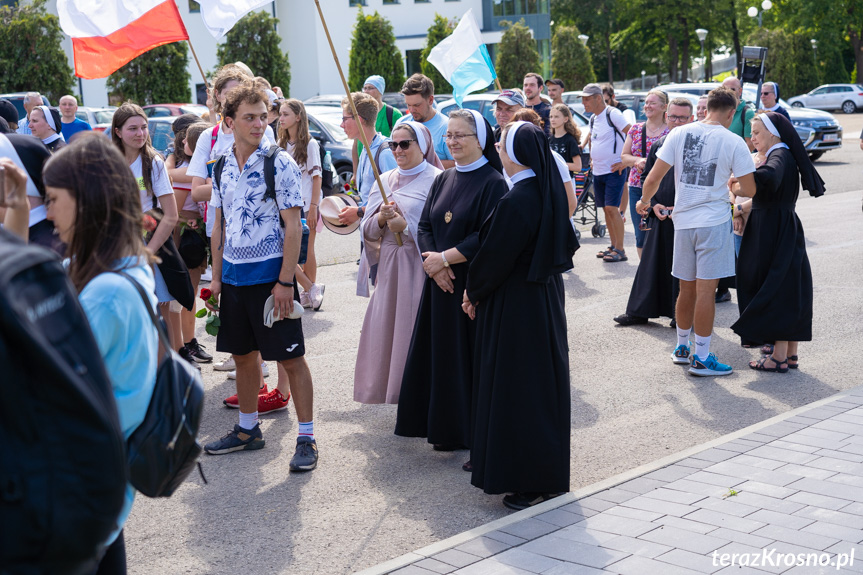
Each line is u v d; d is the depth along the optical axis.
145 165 5.59
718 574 3.30
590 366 6.64
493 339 4.12
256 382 5.07
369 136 6.59
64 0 7.66
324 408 5.86
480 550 3.63
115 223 2.31
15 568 1.76
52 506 1.74
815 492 4.04
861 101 43.06
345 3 38.81
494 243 4.03
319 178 8.16
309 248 8.41
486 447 4.14
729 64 67.00
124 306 2.24
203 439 5.31
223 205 4.79
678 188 6.26
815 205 14.64
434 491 4.48
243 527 4.11
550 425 4.10
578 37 45.84
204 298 5.70
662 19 57.91
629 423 5.41
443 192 4.82
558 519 3.89
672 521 3.80
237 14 7.29
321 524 4.12
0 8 26.17
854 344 7.00
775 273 6.24
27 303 1.72
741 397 5.85
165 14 7.81
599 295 8.92
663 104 8.62
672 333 7.54
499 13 43.88
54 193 2.30
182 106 19.17
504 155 4.13
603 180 10.48
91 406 1.76
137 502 4.40
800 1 52.75
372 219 5.22
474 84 8.91
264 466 4.87
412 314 5.11
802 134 21.81
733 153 6.04
